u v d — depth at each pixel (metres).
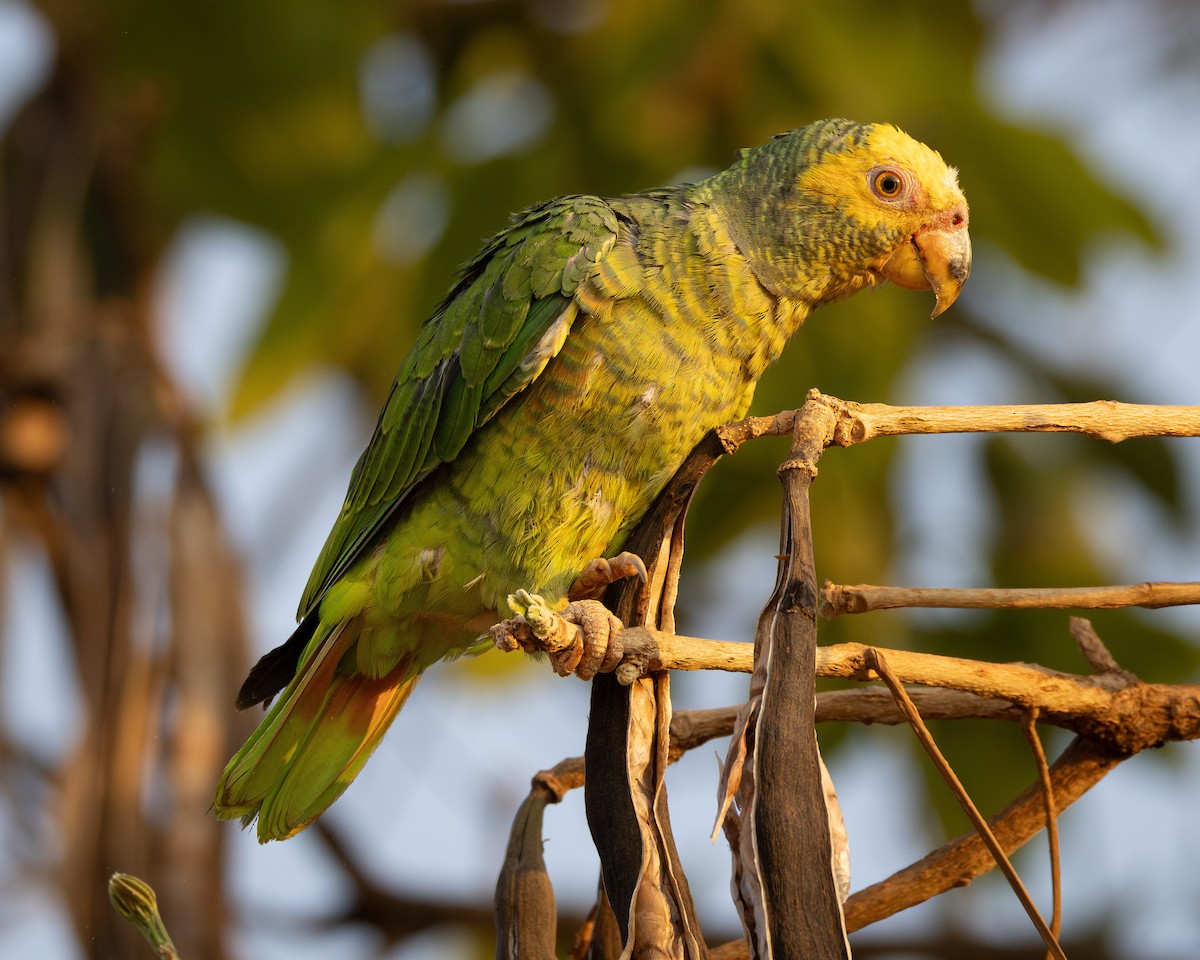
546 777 5.59
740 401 7.64
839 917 4.03
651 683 4.89
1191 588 5.02
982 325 11.39
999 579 10.59
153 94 10.44
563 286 7.18
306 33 10.67
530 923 5.21
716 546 10.20
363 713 7.98
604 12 10.81
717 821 4.35
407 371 7.92
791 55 10.01
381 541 7.76
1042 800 5.33
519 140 10.52
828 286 7.92
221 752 7.89
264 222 10.95
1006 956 11.45
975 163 10.27
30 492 8.66
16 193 9.82
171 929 7.47
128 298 9.52
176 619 8.06
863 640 9.76
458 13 11.29
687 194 7.74
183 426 8.73
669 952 4.50
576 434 7.32
